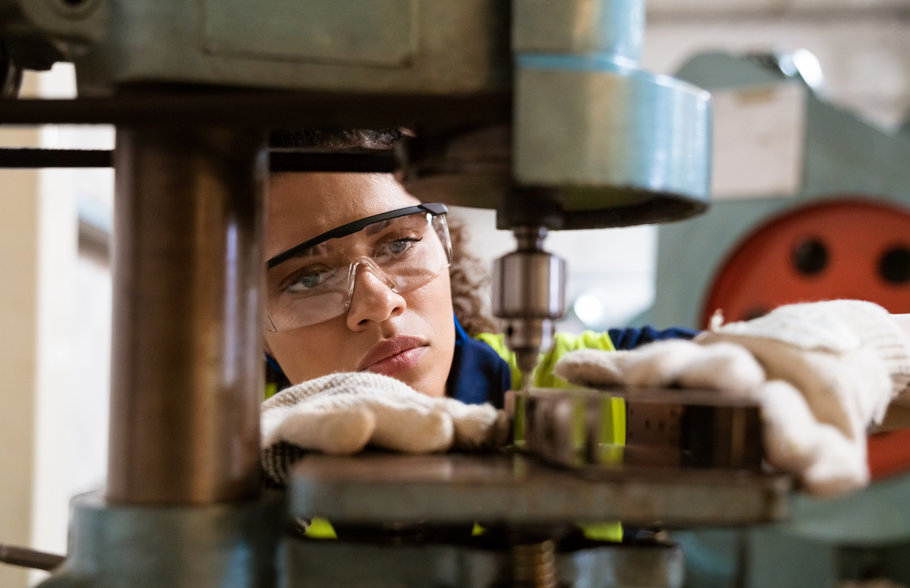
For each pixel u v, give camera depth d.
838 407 0.50
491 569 0.45
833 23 4.71
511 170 0.48
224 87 0.48
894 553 2.38
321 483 0.42
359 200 0.95
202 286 0.49
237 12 0.48
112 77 0.48
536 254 0.52
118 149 0.50
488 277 1.25
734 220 2.51
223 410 0.49
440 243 1.04
